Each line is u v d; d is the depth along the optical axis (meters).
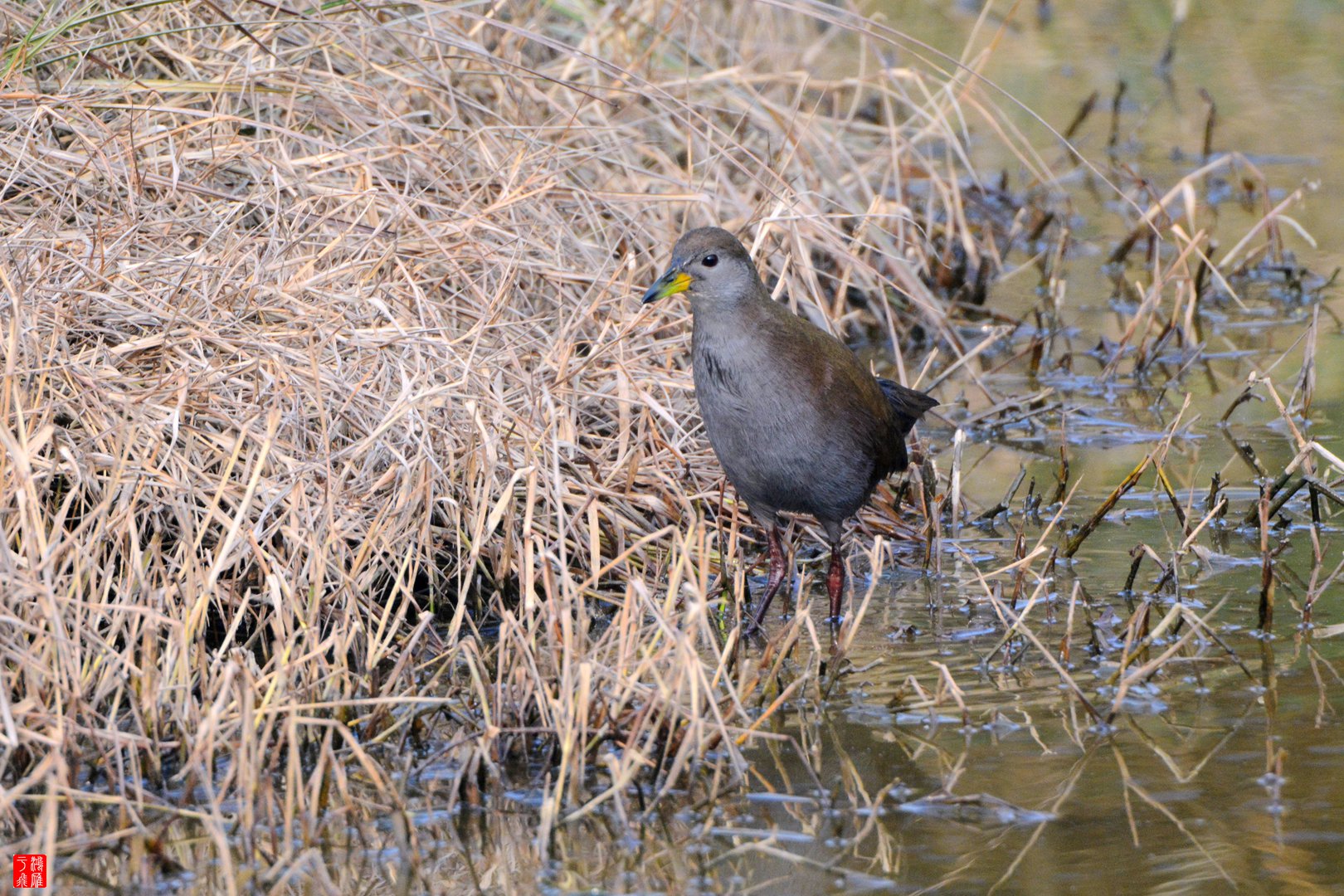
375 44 13.52
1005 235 18.48
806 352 9.59
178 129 11.22
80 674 7.82
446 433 10.17
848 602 10.20
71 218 10.91
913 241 16.03
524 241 11.86
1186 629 9.33
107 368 9.48
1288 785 7.34
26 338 9.29
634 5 15.34
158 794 7.49
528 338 11.30
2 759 7.41
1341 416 13.05
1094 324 16.06
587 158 13.34
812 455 9.64
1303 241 17.95
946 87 16.03
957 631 9.57
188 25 12.39
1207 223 18.56
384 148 11.76
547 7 15.33
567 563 10.29
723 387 9.63
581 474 10.52
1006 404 13.41
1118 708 8.16
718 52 18.25
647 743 7.43
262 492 9.22
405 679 8.62
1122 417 13.50
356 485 9.70
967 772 7.62
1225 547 10.70
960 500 11.52
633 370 11.38
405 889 6.70
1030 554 10.06
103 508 8.45
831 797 7.41
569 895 6.64
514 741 7.96
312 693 8.05
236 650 8.18
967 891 6.55
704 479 11.29
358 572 8.98
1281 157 20.62
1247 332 15.54
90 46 11.83
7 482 8.37
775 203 13.53
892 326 13.40
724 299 9.51
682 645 7.52
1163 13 28.14
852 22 15.98
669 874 6.79
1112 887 6.54
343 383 9.94
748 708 8.48
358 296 10.45
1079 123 21.17
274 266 10.54
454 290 11.50
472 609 10.00
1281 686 8.45
